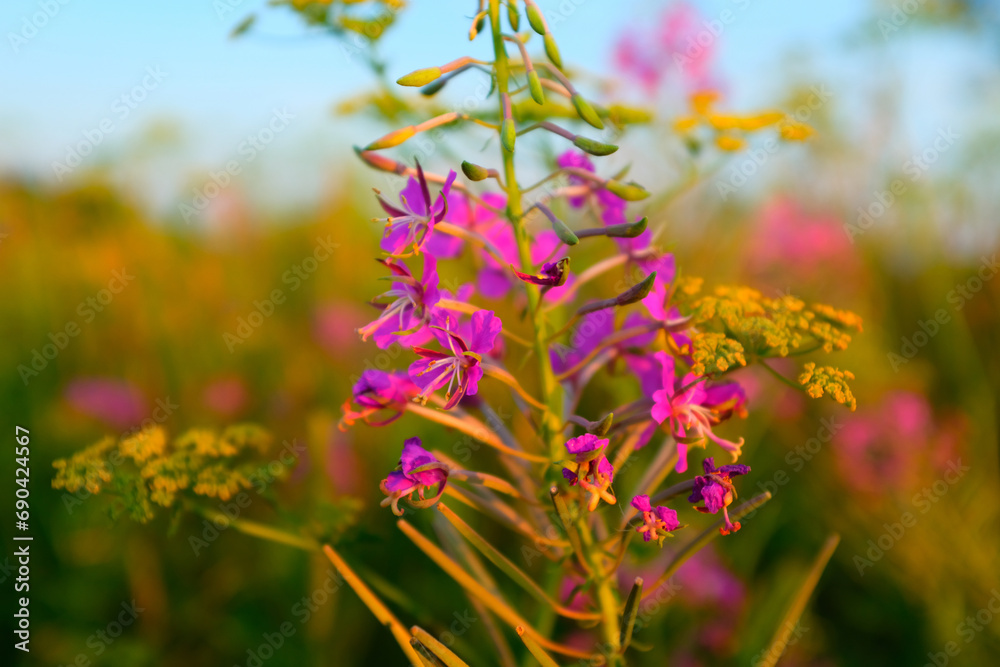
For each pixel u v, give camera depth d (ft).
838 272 19.63
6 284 21.30
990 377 17.75
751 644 12.67
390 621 6.63
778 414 16.42
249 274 23.79
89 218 22.25
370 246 23.48
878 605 13.65
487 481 6.77
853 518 14.56
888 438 15.26
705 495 6.18
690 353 6.86
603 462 5.94
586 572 7.02
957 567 13.33
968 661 12.72
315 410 17.49
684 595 13.20
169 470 8.30
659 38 16.40
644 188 6.75
